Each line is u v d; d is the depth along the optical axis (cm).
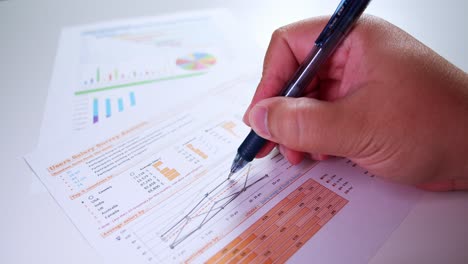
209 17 73
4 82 56
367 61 38
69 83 56
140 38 68
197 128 47
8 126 48
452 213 35
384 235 34
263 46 65
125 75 58
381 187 38
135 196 38
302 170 41
